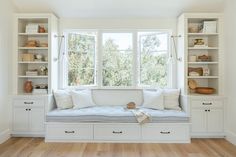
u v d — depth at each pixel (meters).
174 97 4.31
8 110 4.08
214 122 4.07
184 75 4.18
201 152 3.39
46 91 4.29
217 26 4.24
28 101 4.07
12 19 4.20
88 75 4.80
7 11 4.01
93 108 4.27
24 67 4.53
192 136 4.09
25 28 4.49
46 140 3.87
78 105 4.25
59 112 3.93
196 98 4.04
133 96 4.63
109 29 4.64
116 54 4.77
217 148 3.57
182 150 3.47
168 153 3.35
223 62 4.20
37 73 4.39
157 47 4.74
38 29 4.31
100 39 4.69
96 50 4.74
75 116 3.85
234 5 3.79
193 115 4.05
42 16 4.20
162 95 4.28
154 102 4.24
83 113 3.87
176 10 4.39
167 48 4.69
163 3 4.22
